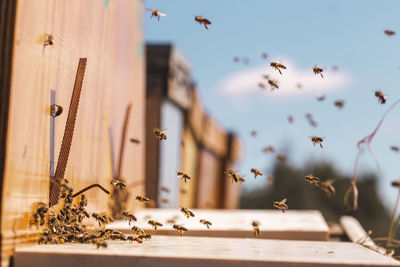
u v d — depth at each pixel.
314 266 0.87
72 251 0.88
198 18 1.04
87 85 1.07
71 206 1.00
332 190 1.02
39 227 0.93
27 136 0.91
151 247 0.94
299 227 1.13
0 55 0.89
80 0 1.04
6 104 0.89
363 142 1.05
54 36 0.97
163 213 1.29
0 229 0.88
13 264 0.88
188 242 0.99
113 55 1.17
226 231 1.10
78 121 1.05
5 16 0.89
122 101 1.22
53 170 0.96
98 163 1.11
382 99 1.03
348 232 1.29
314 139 1.04
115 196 1.19
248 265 0.87
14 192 0.89
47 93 0.95
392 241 1.08
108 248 0.92
